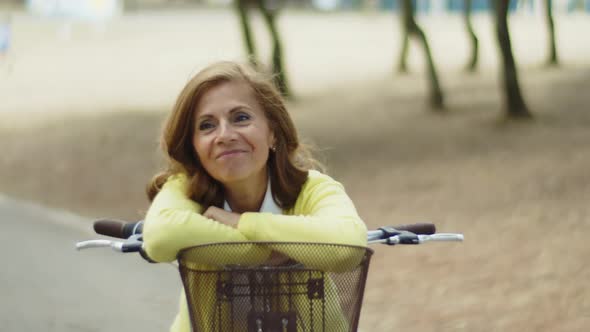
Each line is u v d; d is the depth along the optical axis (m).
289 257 2.45
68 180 14.34
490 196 10.05
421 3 41.59
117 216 11.55
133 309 6.52
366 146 14.73
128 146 16.55
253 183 2.76
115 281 7.45
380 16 39.28
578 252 7.23
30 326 6.01
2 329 5.92
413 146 14.34
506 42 15.45
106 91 23.14
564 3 39.69
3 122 19.97
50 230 10.24
